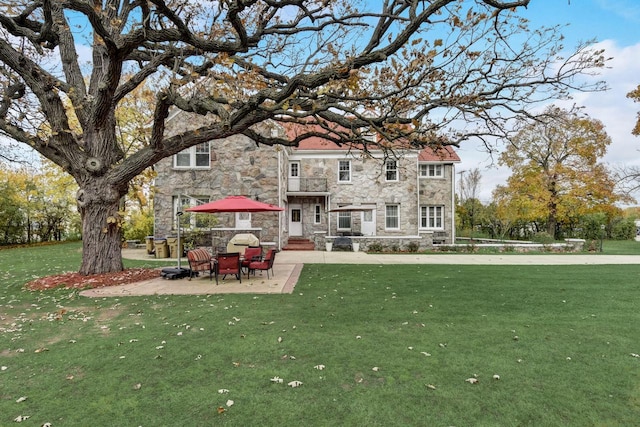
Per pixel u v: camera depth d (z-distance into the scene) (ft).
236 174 58.39
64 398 10.57
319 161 73.00
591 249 64.85
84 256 31.65
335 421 9.31
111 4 29.48
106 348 14.61
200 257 32.53
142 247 70.23
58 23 27.50
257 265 31.94
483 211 96.17
